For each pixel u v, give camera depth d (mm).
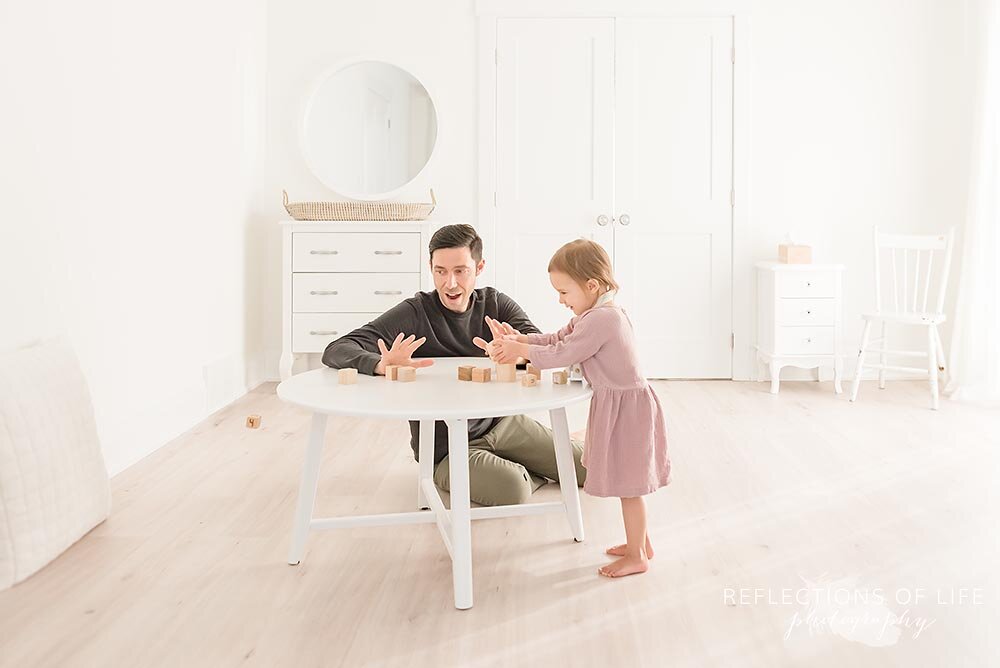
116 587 1949
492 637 1709
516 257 4746
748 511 2475
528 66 4672
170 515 2443
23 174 2354
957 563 2074
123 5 2945
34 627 1750
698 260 4727
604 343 1939
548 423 3688
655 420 2035
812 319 4324
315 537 2270
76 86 2633
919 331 4660
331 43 4648
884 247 4293
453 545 1848
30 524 2014
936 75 4594
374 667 1590
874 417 3734
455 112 4688
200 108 3707
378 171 4691
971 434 3395
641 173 4703
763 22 4621
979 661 1606
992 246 4078
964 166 4598
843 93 4629
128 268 2990
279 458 3047
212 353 3865
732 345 4742
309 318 4340
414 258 4305
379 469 2922
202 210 3732
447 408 1738
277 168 4684
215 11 3891
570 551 2172
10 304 2293
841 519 2396
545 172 4711
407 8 4645
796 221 4684
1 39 2252
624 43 4660
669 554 2152
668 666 1595
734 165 4672
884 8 4586
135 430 3021
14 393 2031
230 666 1593
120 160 2928
